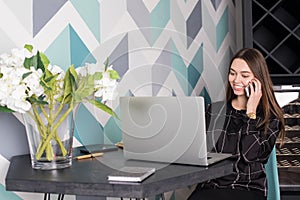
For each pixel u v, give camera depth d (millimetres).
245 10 2963
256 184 2439
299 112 3059
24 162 1831
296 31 3088
